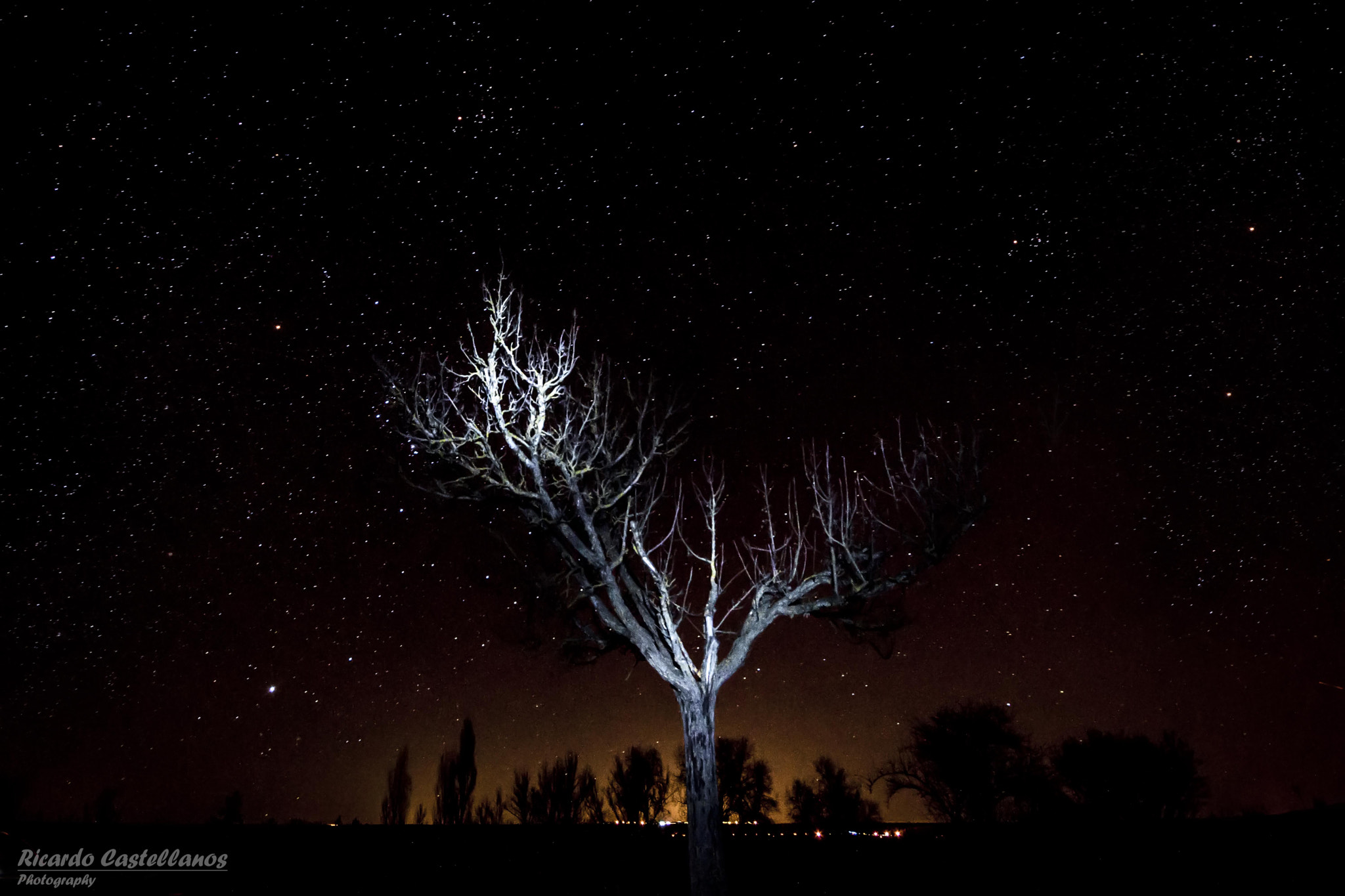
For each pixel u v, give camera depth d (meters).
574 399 15.22
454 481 14.03
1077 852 25.45
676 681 13.42
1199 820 31.22
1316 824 25.81
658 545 15.13
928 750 38.88
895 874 23.52
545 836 31.58
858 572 14.45
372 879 23.08
